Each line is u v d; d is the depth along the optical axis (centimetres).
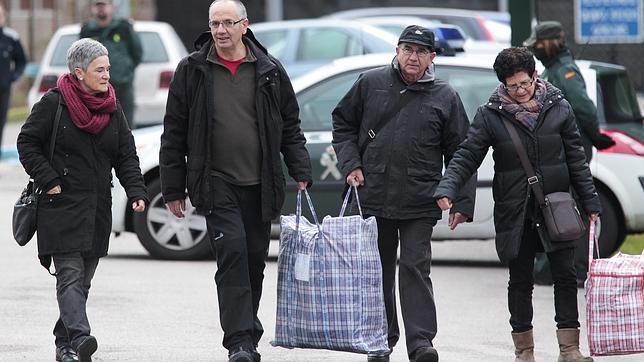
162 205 3108
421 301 1958
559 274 1973
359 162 2005
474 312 2533
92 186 1942
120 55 4159
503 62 1930
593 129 2611
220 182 1927
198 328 2330
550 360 2095
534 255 2002
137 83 4853
